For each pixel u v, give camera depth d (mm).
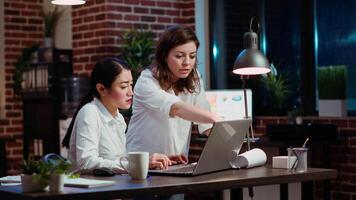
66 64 6922
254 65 3326
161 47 3195
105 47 6211
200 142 5645
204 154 2822
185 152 3379
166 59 3203
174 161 3203
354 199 5348
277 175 2861
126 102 3125
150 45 6008
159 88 3205
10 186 2613
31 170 2445
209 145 2818
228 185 2705
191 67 3209
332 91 5512
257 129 6055
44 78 6945
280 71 6223
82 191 2400
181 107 3053
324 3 5883
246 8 6480
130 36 6078
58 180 2412
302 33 6023
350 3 5680
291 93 6145
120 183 2611
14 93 7656
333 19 5816
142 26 6387
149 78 3236
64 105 6645
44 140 7023
